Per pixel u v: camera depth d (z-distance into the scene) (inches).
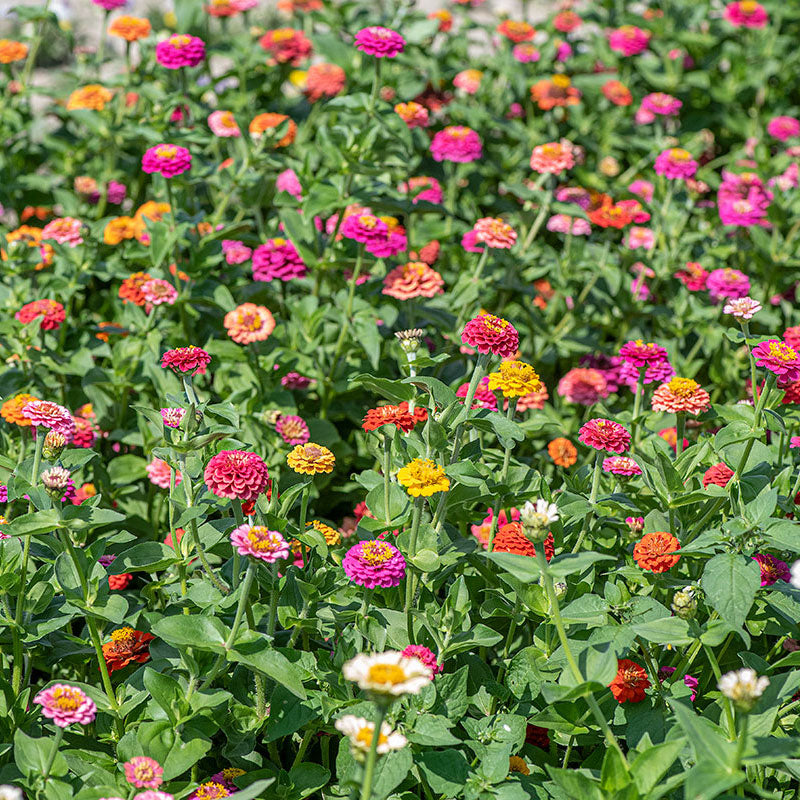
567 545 135.0
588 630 119.4
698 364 215.3
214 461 115.6
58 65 427.5
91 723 125.0
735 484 134.8
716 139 332.8
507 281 209.6
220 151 261.6
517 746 118.4
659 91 332.5
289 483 159.9
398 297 181.0
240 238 216.7
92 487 165.5
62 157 270.2
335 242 195.0
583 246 220.5
